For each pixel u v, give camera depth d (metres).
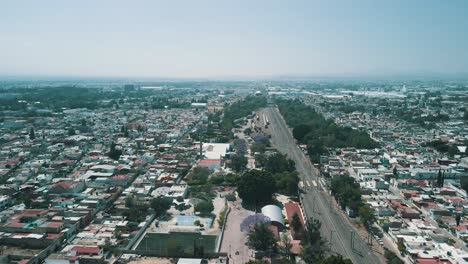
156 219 182.12
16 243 149.50
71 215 175.00
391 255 142.50
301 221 175.12
